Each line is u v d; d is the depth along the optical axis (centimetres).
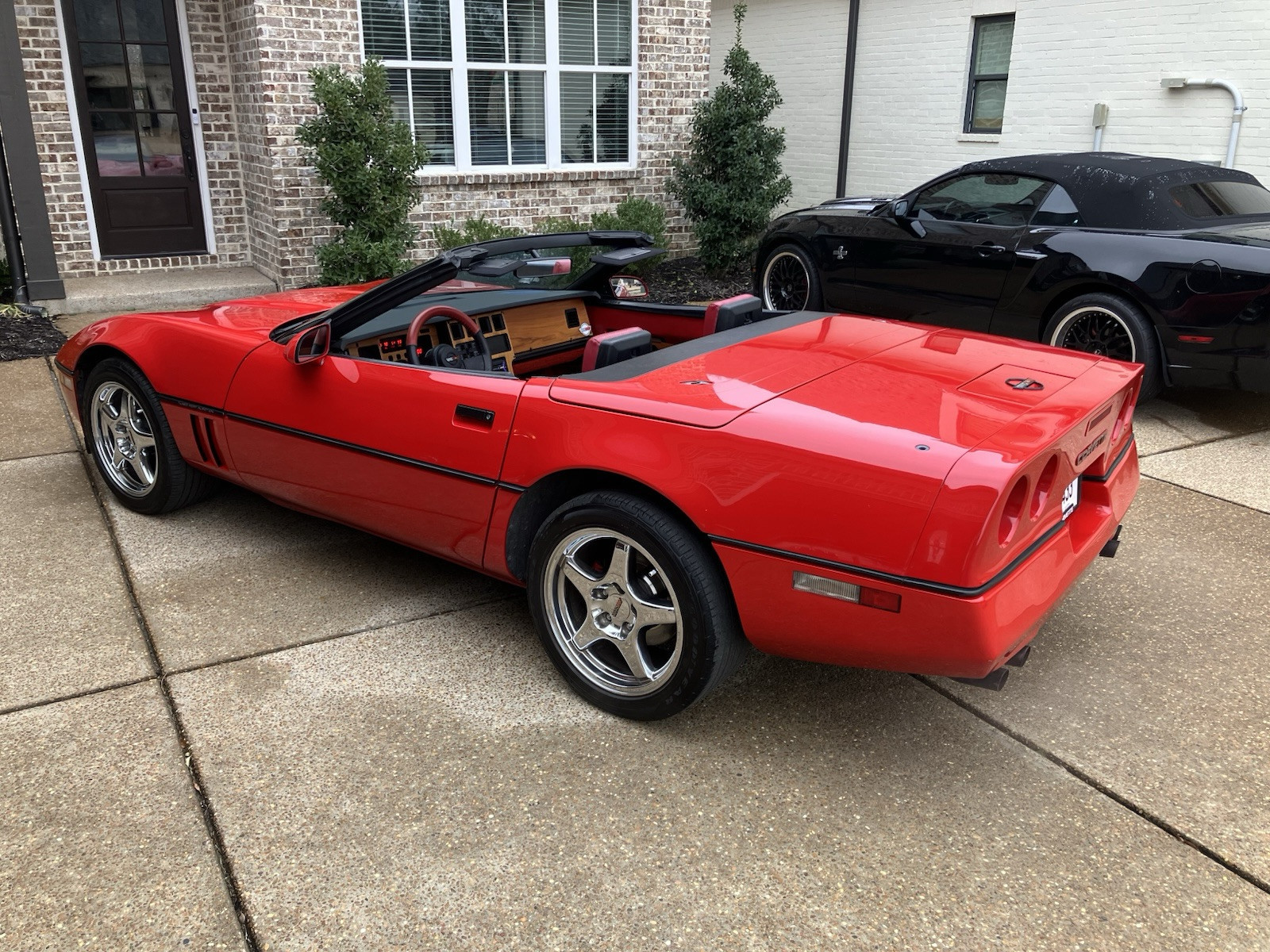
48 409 585
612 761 267
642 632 279
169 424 397
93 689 298
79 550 397
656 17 1021
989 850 234
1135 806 249
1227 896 219
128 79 883
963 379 277
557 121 996
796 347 308
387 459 320
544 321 408
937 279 669
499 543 300
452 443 301
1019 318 618
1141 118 1000
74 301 806
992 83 1135
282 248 864
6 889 219
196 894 219
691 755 270
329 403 334
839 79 1298
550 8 955
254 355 358
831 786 257
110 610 347
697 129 1016
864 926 211
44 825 239
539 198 1001
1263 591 367
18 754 266
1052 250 588
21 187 764
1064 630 339
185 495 418
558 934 208
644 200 986
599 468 266
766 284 830
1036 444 230
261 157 869
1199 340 530
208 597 358
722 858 231
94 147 885
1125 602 359
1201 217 575
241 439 368
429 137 938
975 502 218
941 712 292
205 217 946
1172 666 316
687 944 206
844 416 247
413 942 206
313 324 329
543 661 318
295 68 834
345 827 240
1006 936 208
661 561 260
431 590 367
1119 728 282
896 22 1209
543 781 258
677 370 288
